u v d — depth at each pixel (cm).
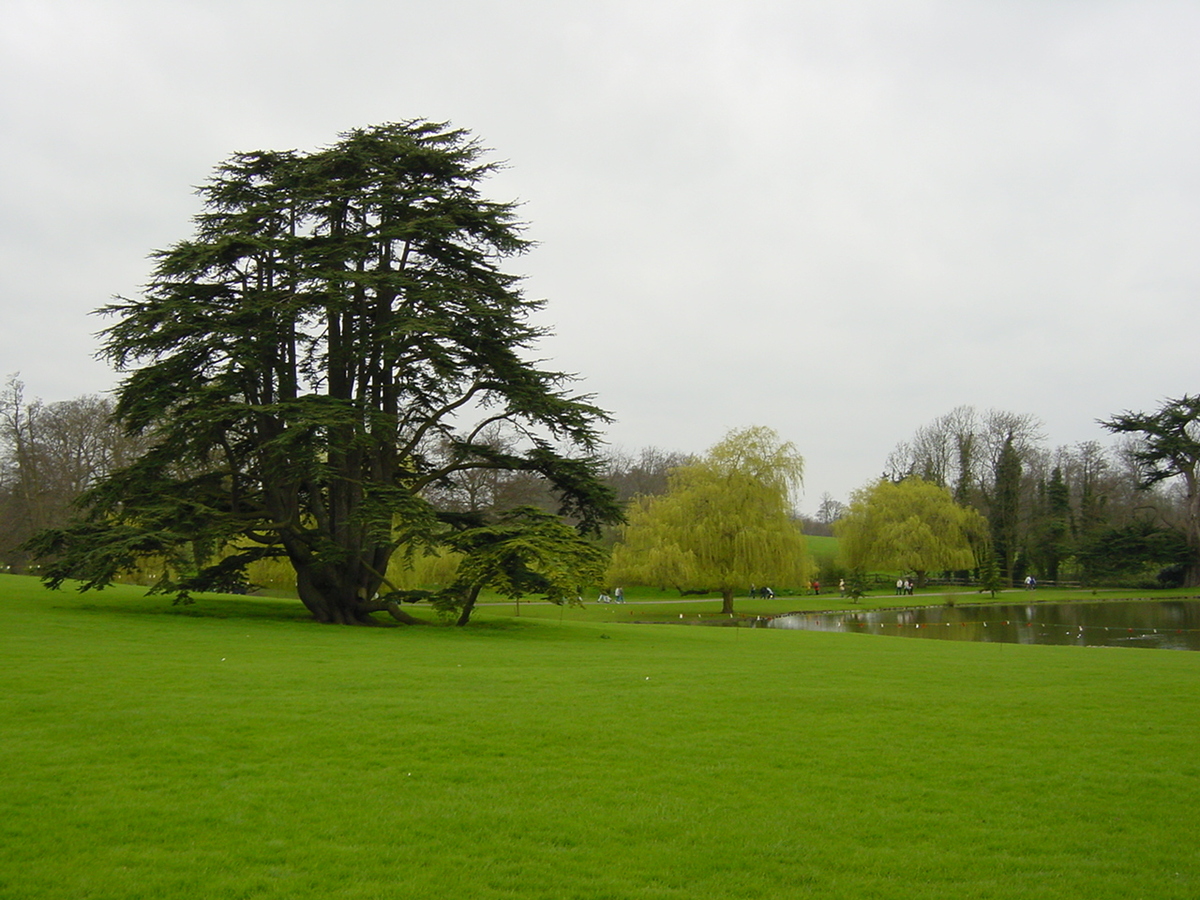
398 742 1180
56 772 1005
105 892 725
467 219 3098
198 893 732
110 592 3716
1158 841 905
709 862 830
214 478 3091
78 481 5547
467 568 2759
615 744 1212
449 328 2812
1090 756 1204
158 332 2775
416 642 2462
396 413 3212
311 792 979
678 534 5988
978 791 1055
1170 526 8688
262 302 2866
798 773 1105
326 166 3052
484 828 895
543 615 5328
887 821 948
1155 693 1686
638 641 2805
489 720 1305
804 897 763
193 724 1220
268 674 1642
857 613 6081
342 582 3044
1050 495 9706
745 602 6919
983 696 1627
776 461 6019
